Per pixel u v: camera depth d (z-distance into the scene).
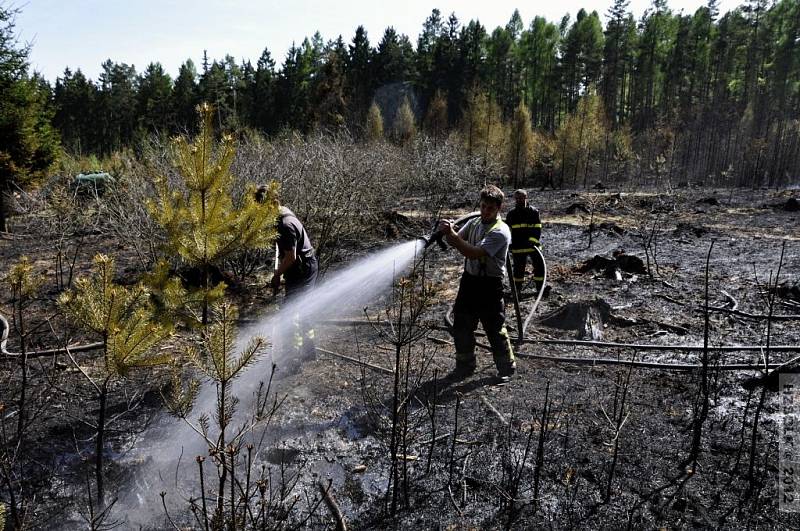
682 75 63.44
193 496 3.21
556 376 4.85
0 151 13.72
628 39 66.00
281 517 2.90
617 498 3.19
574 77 66.50
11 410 4.14
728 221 16.33
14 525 2.84
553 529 2.95
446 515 3.07
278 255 5.00
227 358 2.78
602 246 12.05
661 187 28.91
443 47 62.53
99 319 2.84
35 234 12.09
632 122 62.75
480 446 3.74
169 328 3.12
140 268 8.79
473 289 4.64
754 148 37.06
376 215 12.15
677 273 9.02
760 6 63.41
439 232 5.02
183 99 57.38
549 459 3.57
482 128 35.84
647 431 3.90
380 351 5.43
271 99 62.31
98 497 3.06
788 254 10.72
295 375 4.84
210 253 3.97
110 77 76.56
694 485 3.29
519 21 79.81
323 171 9.30
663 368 5.01
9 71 14.26
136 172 8.60
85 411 4.16
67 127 64.62
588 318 6.08
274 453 3.67
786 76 55.22
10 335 5.80
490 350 5.18
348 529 2.97
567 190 30.75
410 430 3.89
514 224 7.42
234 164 8.24
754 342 5.70
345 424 4.02
